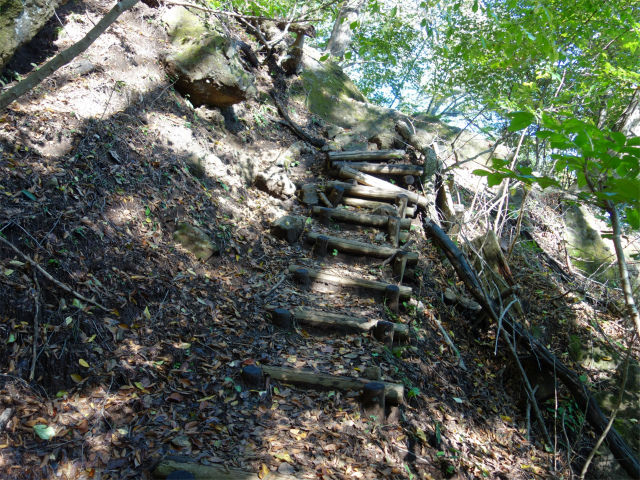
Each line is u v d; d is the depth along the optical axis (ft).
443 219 23.16
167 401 10.12
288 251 17.61
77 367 9.77
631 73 19.79
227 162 19.57
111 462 8.55
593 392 17.88
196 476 8.50
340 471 9.39
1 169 11.46
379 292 16.21
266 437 9.80
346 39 41.52
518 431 14.56
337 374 11.96
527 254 23.53
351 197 22.40
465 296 18.98
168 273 13.15
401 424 11.37
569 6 20.62
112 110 15.88
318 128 28.45
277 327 13.47
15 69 14.73
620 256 4.93
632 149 4.23
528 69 26.07
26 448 8.19
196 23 21.52
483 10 15.69
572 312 20.63
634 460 14.11
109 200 13.25
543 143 25.00
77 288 10.85
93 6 19.16
